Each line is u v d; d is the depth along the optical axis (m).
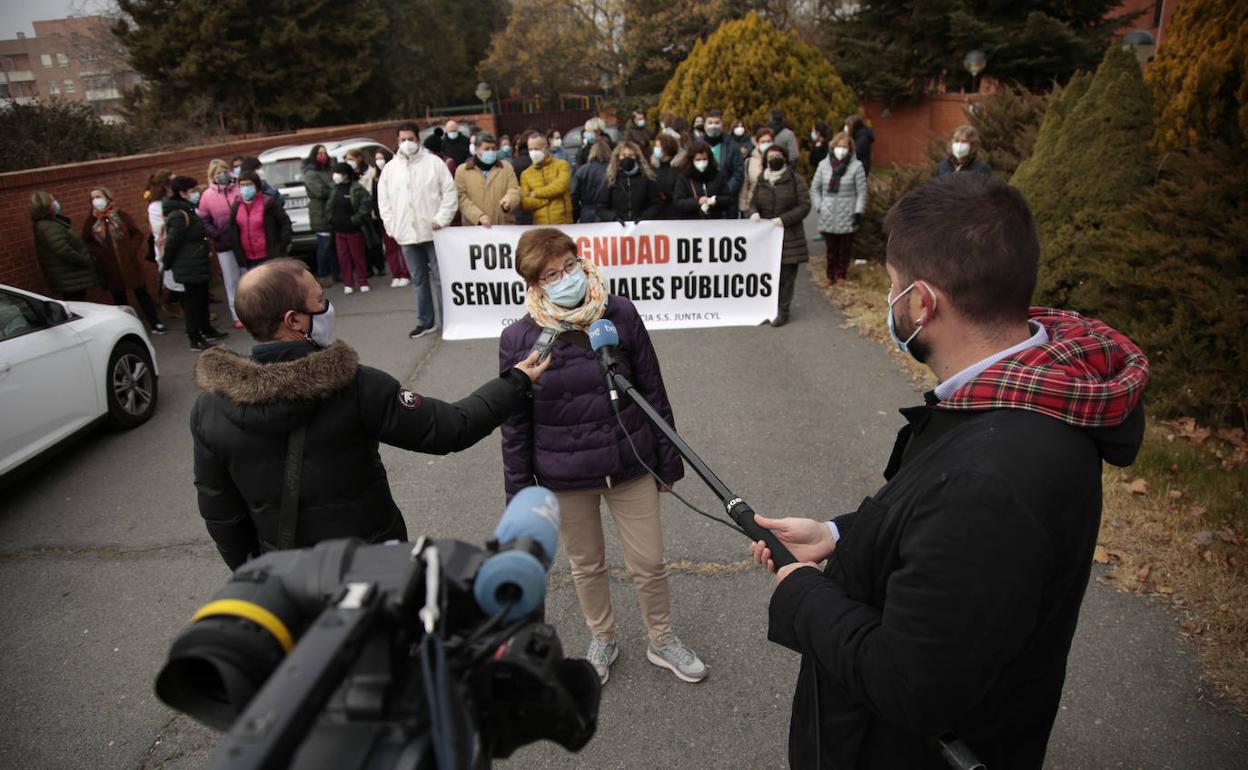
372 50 26.92
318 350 2.13
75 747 3.03
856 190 8.15
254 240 8.33
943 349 1.35
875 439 5.11
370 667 0.81
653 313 7.14
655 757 2.80
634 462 2.83
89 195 9.16
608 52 36.41
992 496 1.13
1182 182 5.15
